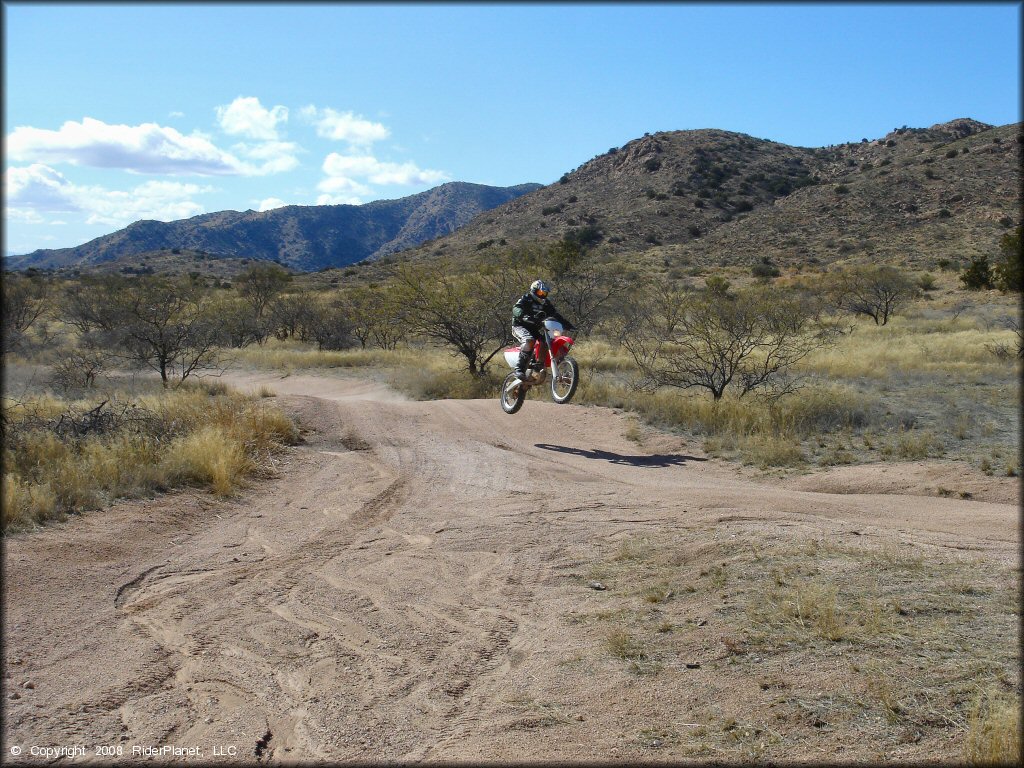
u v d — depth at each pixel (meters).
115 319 24.92
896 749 3.51
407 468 10.20
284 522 7.73
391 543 7.14
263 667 4.69
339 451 11.18
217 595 5.77
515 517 7.90
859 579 5.54
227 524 7.57
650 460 10.85
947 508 7.83
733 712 3.96
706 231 95.00
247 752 3.79
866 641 4.50
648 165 122.88
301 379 24.61
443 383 20.38
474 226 130.25
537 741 3.86
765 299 24.16
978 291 43.69
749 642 4.65
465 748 3.83
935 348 23.88
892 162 104.44
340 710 4.21
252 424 10.95
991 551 6.18
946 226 74.06
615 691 4.29
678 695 4.18
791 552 6.25
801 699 3.99
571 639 5.03
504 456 10.95
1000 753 3.29
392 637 5.14
